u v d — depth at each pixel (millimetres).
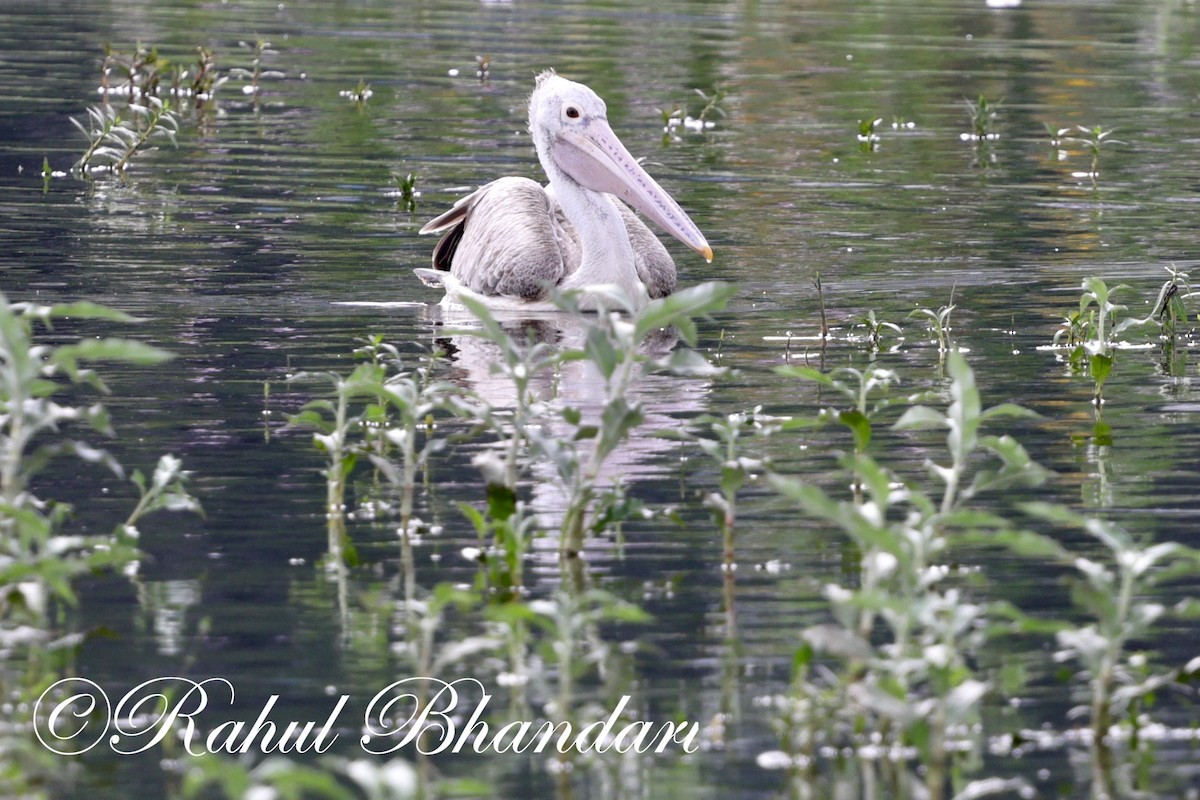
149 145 24188
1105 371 12555
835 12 41938
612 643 8070
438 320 15391
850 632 7109
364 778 5727
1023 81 31906
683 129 26594
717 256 18344
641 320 9102
